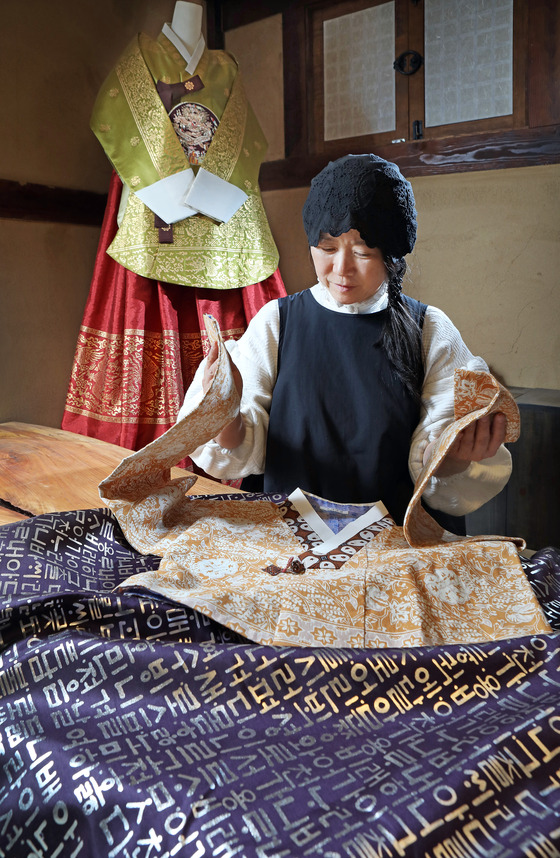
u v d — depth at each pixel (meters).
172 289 2.71
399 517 1.38
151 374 2.74
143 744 0.68
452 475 1.26
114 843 0.59
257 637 0.86
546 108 2.63
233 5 3.38
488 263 2.86
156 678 0.74
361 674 0.74
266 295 2.93
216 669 0.74
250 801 0.59
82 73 2.86
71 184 2.90
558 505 2.62
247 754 0.65
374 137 3.08
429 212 2.98
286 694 0.73
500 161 2.75
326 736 0.68
